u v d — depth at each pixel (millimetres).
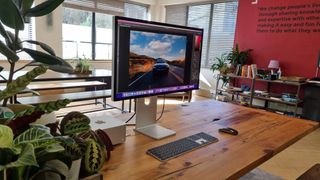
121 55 1047
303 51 4145
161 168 873
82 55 5176
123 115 1424
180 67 1338
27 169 530
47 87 3500
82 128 724
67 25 5227
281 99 4062
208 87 5820
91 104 4383
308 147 2982
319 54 3961
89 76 3570
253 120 1554
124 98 1101
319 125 1574
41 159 539
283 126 1459
